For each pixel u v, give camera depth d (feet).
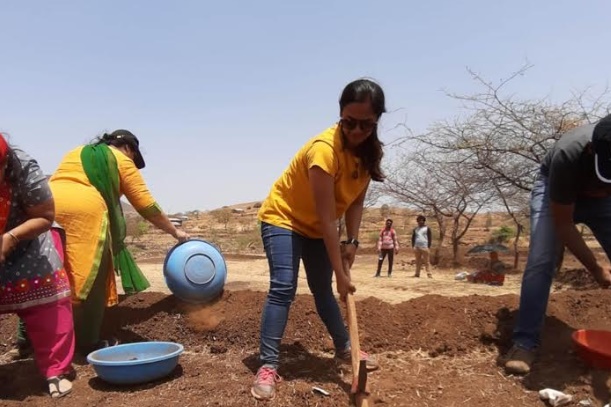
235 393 12.35
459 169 48.32
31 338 12.92
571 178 11.97
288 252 12.68
